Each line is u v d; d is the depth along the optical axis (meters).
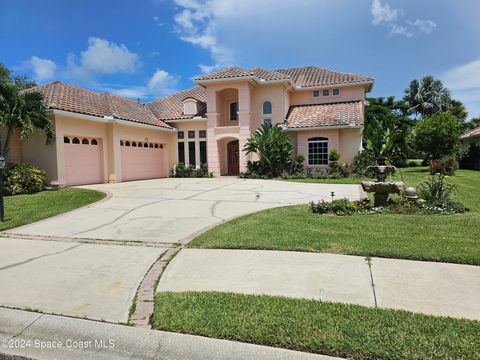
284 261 4.94
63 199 11.70
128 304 3.72
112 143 18.30
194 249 5.70
